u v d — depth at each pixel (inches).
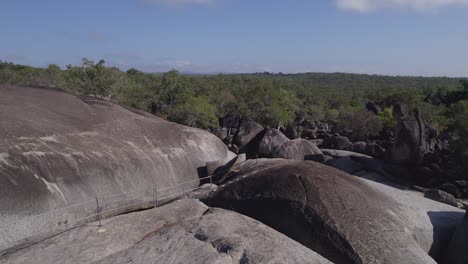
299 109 2314.2
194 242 232.8
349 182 309.1
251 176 321.1
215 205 315.9
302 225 265.0
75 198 297.4
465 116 986.7
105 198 318.0
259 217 287.4
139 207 349.1
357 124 1585.9
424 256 250.8
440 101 2332.7
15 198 262.4
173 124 494.0
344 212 265.3
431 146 1123.3
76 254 223.0
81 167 316.5
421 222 301.6
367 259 236.7
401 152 916.0
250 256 215.3
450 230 365.7
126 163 358.0
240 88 2405.3
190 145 462.3
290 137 1508.4
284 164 349.7
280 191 288.5
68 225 285.3
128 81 1582.2
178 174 413.7
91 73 1406.3
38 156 294.5
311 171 313.0
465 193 827.4
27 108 352.5
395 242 252.7
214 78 3528.5
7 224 252.1
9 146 286.0
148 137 422.6
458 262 308.3
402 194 473.1
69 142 332.8
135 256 220.1
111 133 387.5
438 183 884.0
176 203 300.8
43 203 275.9
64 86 1432.1
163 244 232.4
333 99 3289.9
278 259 214.5
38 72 1685.5
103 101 462.9
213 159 477.4
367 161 988.6
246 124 910.4
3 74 1603.1
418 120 939.3
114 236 245.6
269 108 1643.7
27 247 237.0
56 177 293.6
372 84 5846.5
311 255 226.2
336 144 1182.3
